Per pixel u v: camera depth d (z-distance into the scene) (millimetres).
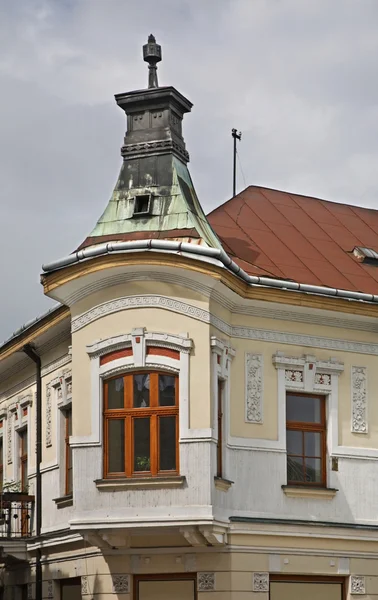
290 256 34094
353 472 32125
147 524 28750
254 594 29875
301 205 38094
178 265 29250
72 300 30984
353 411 32469
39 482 35250
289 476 31391
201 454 28734
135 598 30406
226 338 30609
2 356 37562
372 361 33031
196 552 29797
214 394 29359
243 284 30469
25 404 37500
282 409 31359
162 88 31734
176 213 30703
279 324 31766
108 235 30953
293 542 30797
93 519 29234
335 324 32531
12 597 36656
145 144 31750
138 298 29922
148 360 29672
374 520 32188
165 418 29438
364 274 34469
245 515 30141
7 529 35625
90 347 30312
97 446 29734
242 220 35500
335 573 31328
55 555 33781
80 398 30281
